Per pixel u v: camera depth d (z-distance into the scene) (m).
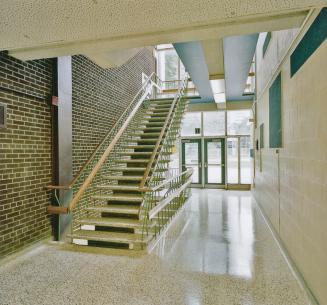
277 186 4.18
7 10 2.22
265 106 5.52
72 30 2.60
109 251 3.71
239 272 3.05
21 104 3.65
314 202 2.43
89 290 2.68
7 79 3.40
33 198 3.83
